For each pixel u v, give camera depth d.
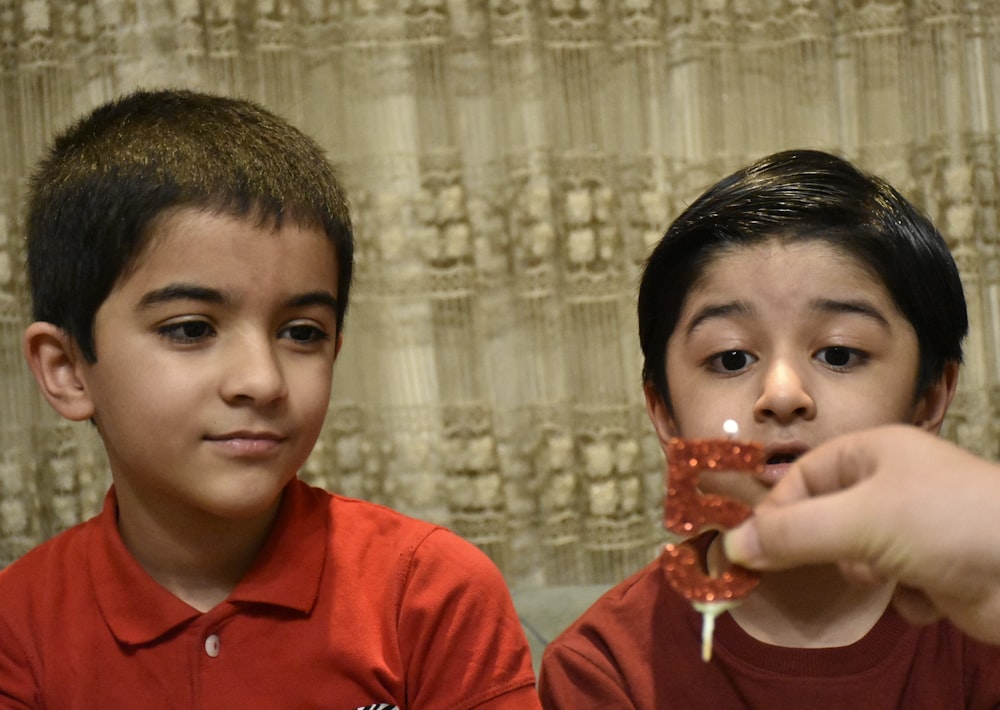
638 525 1.50
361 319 1.48
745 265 0.70
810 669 0.73
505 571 1.49
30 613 0.74
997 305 1.50
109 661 0.72
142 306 0.69
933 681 0.73
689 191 1.49
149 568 0.75
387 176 1.47
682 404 0.73
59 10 1.43
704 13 1.48
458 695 0.74
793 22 1.49
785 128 1.50
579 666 0.76
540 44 1.47
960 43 1.46
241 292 0.69
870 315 0.69
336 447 1.49
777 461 0.69
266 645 0.72
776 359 0.69
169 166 0.71
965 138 1.47
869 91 1.49
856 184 0.74
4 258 1.44
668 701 0.74
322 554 0.75
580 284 1.48
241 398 0.69
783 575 0.74
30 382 1.46
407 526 0.79
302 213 0.72
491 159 1.49
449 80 1.47
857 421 0.68
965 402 1.48
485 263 1.50
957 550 0.50
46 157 0.80
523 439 1.51
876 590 0.74
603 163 1.48
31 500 1.46
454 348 1.49
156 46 1.42
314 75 1.47
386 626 0.75
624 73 1.48
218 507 0.70
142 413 0.70
